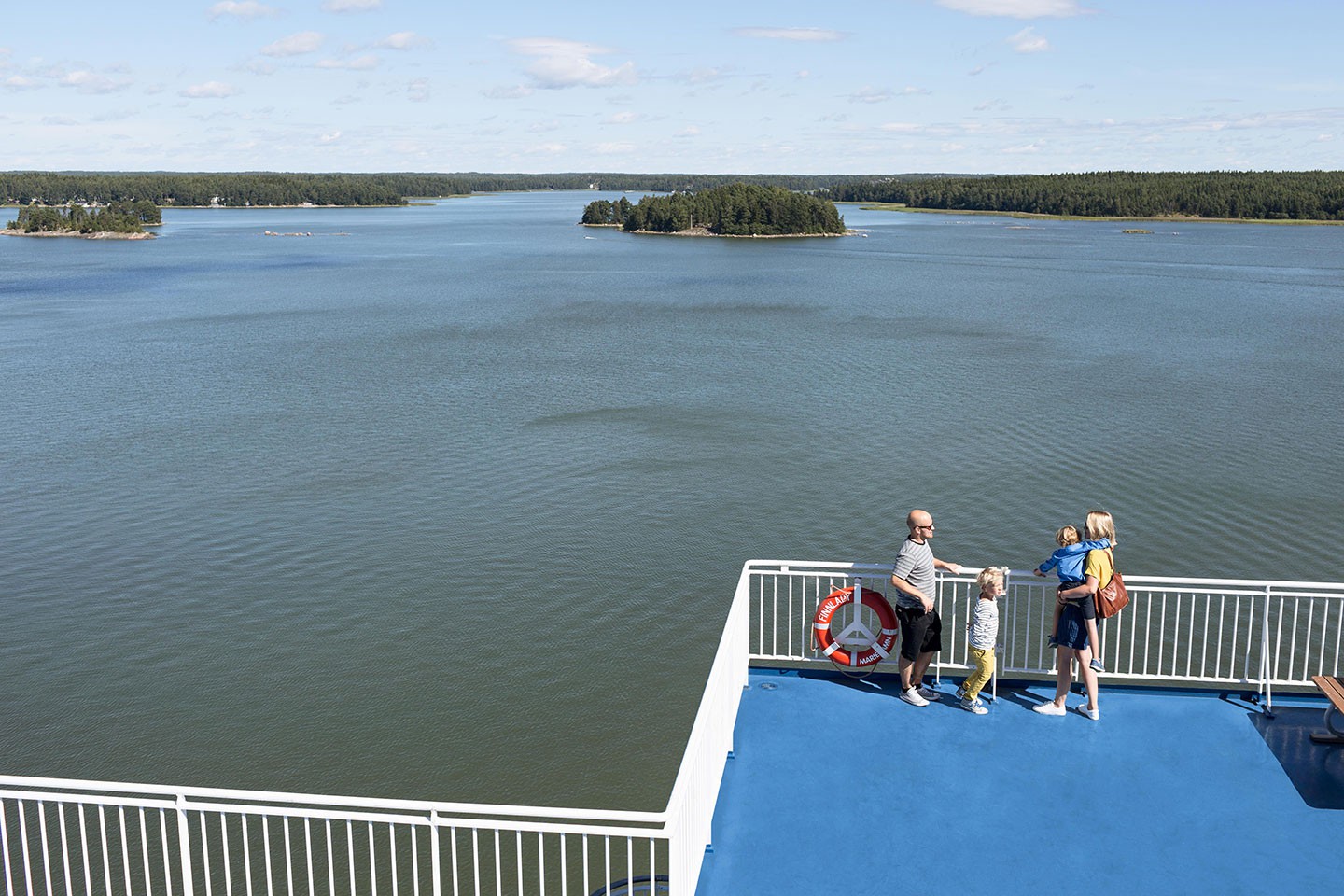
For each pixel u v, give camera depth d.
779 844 7.84
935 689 10.38
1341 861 7.63
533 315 107.25
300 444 53.88
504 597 34.66
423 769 24.86
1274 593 9.87
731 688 9.27
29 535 40.47
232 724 26.91
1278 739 9.30
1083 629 9.40
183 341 89.62
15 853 21.47
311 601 34.47
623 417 59.53
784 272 158.50
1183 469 47.88
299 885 19.95
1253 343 86.00
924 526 9.81
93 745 25.98
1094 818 8.16
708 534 40.19
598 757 25.39
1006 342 87.44
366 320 103.50
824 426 57.06
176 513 42.91
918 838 7.90
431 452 52.25
